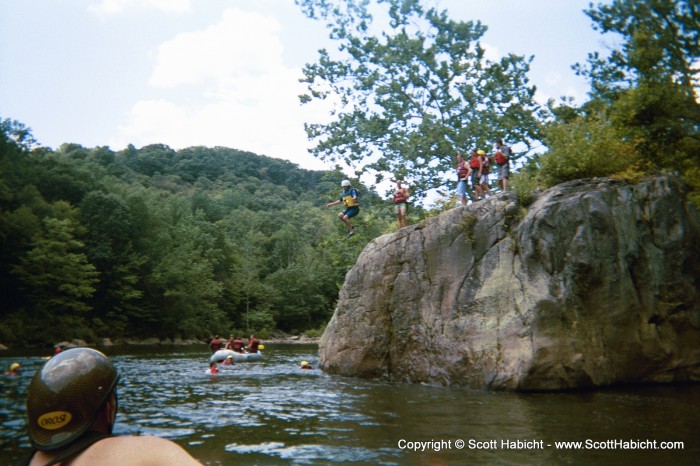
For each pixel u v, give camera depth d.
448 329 13.46
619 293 12.34
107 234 55.50
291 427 8.02
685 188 13.85
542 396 11.05
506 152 15.91
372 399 10.91
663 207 13.13
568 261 12.20
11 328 40.34
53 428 1.66
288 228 100.19
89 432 1.69
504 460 6.01
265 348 41.84
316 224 124.69
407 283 14.80
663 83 18.42
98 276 53.31
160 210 76.69
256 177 195.25
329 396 11.46
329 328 17.72
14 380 15.39
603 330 12.20
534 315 11.91
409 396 11.28
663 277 12.80
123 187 80.06
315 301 85.25
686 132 18.44
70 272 46.53
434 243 14.49
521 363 11.71
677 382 12.74
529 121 24.97
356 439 7.15
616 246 12.49
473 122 24.91
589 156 14.11
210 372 17.95
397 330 14.78
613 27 20.20
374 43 25.92
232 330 70.12
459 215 14.15
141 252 59.66
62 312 46.59
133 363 23.81
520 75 25.56
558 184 13.80
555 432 7.45
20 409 10.10
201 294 64.69
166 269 59.84
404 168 25.38
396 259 15.29
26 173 56.34
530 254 12.52
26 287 44.84
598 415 8.70
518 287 12.50
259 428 7.96
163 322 58.75
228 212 133.38
